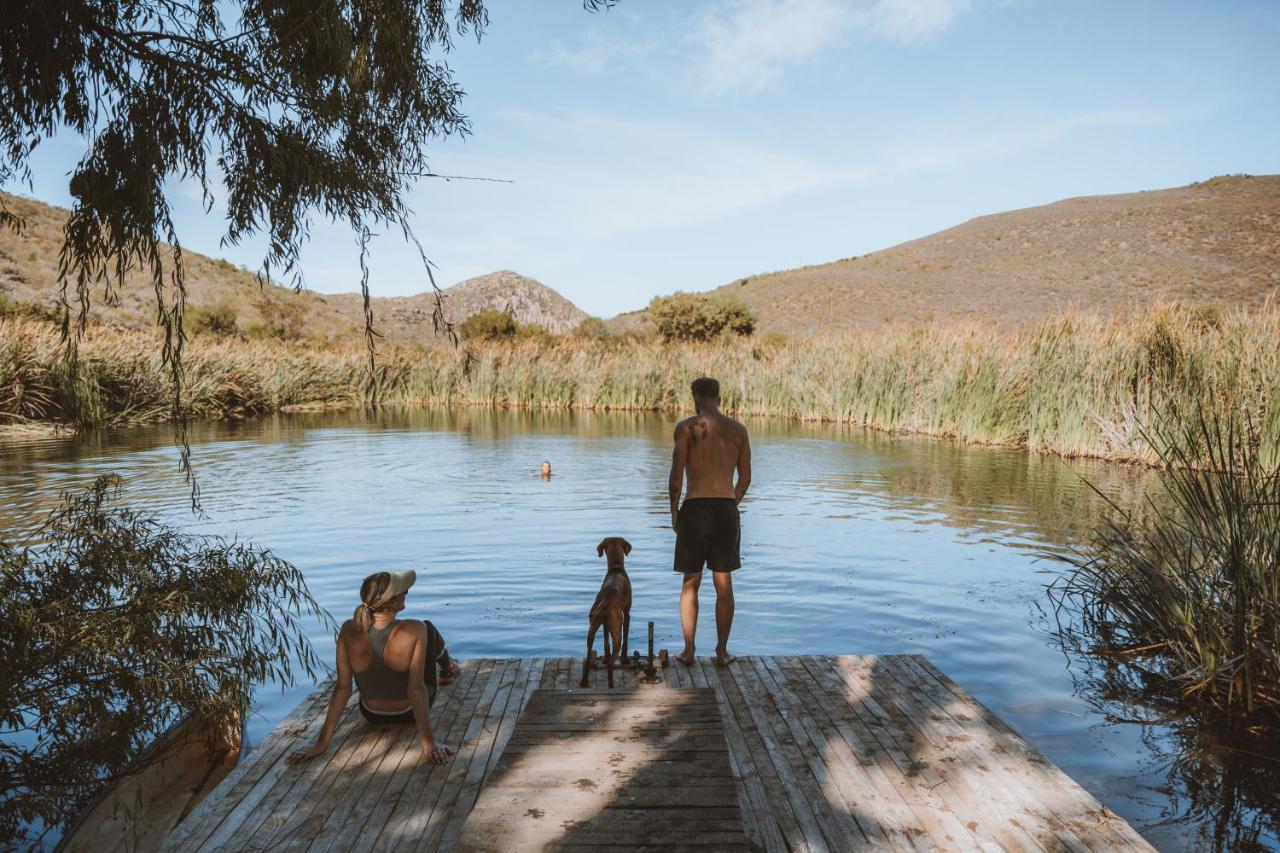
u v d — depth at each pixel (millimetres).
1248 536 6309
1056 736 5227
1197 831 4090
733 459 6000
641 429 28500
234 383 34156
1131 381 19453
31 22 3633
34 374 23297
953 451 21562
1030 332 23766
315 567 9445
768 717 5047
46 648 4309
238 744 5012
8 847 3990
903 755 4512
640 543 10711
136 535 5031
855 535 11266
